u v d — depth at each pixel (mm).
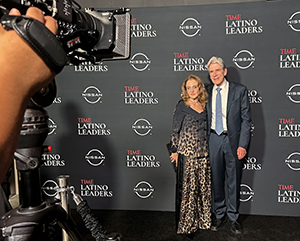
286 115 2535
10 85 307
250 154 2623
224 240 2193
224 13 2506
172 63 2623
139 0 2635
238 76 2557
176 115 2234
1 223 611
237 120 2275
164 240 2209
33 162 583
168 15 2572
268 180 2627
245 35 2504
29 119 566
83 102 2766
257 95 2553
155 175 2764
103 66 2705
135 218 2617
